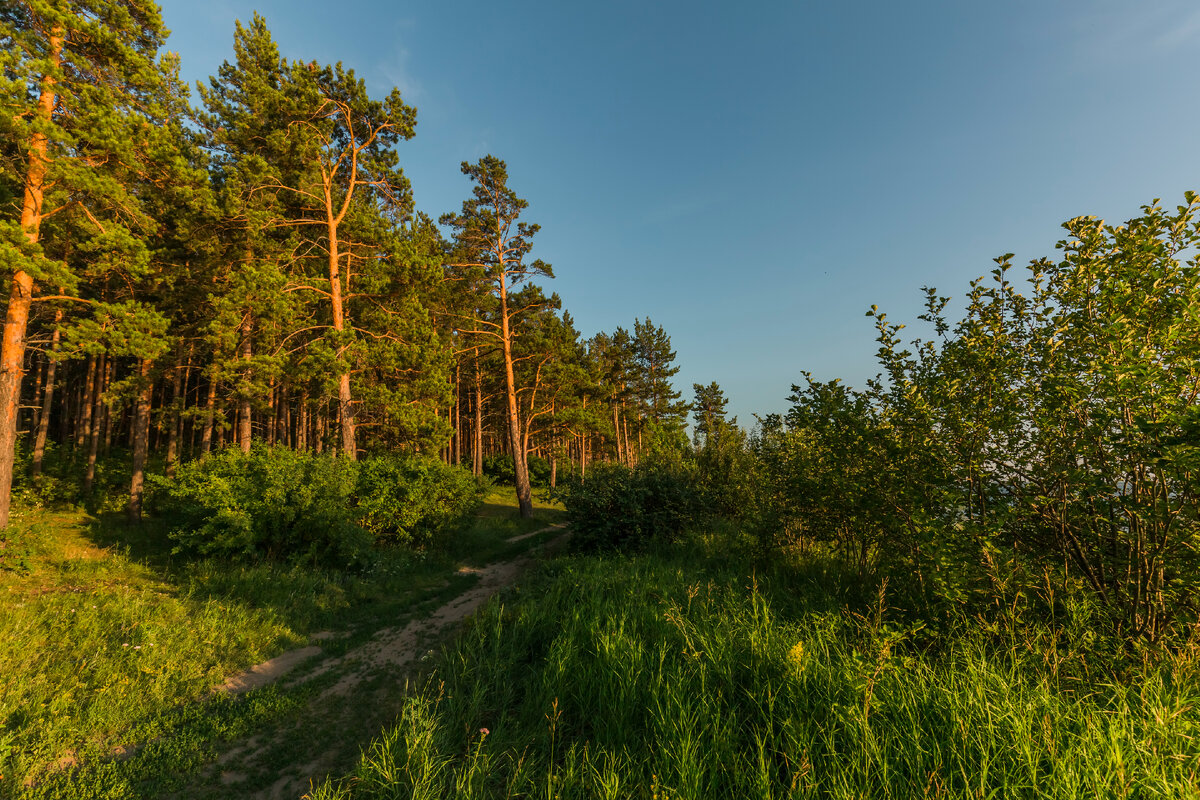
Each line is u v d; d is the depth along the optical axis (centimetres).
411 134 1834
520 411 3042
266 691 586
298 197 1723
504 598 891
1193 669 342
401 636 794
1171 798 237
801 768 292
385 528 1409
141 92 1248
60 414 2573
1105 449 403
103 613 762
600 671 493
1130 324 374
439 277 1925
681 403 4791
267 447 1293
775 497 877
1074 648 383
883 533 580
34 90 1043
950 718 319
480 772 368
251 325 1648
